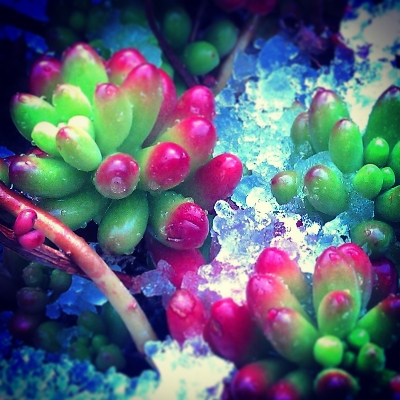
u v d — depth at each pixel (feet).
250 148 0.42
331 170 0.37
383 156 0.38
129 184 0.35
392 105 0.38
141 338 0.36
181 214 0.36
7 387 0.35
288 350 0.31
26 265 0.38
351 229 0.38
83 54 0.40
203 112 0.40
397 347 0.33
